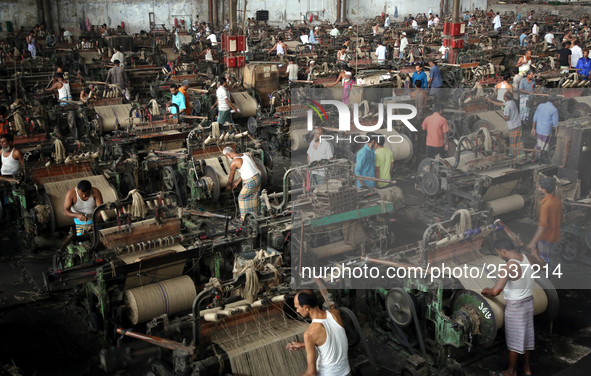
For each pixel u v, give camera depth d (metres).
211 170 10.25
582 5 41.62
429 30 35.88
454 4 21.20
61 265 7.20
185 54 25.14
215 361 5.22
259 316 6.00
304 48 26.67
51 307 7.25
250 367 5.36
